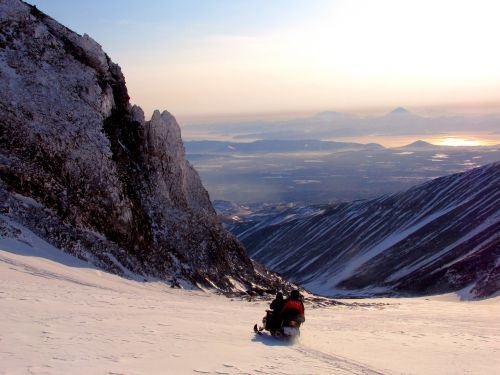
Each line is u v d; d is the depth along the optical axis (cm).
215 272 5047
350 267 13162
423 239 12738
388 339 1709
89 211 3941
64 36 5000
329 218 19050
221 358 948
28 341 836
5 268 2048
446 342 1719
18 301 1308
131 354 859
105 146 4525
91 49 5062
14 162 3612
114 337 1004
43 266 2422
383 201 18000
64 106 4453
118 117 5097
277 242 19312
